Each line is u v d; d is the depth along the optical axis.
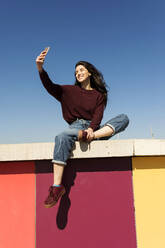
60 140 1.67
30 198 1.89
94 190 1.83
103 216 1.79
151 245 1.72
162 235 1.74
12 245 1.83
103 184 1.84
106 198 1.81
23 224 1.85
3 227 1.86
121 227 1.76
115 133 1.87
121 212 1.78
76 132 1.70
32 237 1.82
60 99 2.08
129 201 1.80
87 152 1.74
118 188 1.82
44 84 1.90
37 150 1.79
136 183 1.82
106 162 1.86
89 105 1.98
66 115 2.03
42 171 1.92
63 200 1.85
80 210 1.82
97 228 1.78
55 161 1.66
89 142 1.75
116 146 1.74
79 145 1.76
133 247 1.72
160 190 1.81
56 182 1.65
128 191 1.81
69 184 1.87
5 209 1.89
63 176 1.88
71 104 2.00
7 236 1.84
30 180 1.92
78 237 1.78
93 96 2.02
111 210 1.79
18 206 1.89
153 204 1.79
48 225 1.83
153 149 1.73
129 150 1.73
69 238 1.78
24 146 1.82
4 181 1.94
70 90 2.04
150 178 1.83
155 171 1.84
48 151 1.78
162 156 1.85
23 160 1.85
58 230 1.81
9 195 1.91
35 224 1.84
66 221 1.81
